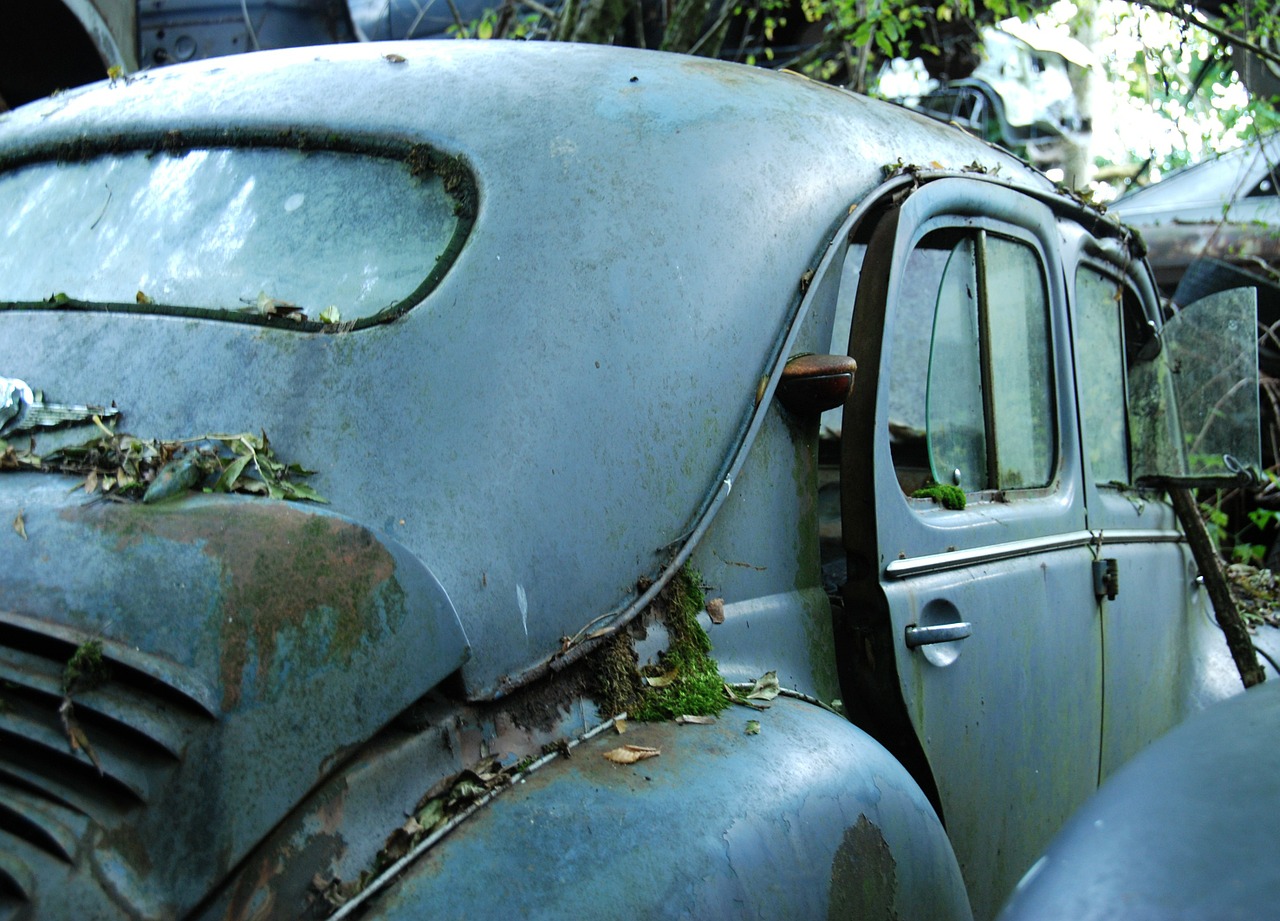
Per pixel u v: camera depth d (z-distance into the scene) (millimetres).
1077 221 3152
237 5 5492
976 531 2375
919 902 1732
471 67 2148
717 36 5789
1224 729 1211
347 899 1337
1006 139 7633
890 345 2158
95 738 1262
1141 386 3459
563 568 1670
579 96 2061
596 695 1694
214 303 1834
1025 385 2756
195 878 1252
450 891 1359
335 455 1620
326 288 1823
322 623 1381
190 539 1384
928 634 2115
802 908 1524
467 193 1880
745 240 2002
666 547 1796
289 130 2041
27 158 2238
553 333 1746
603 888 1385
